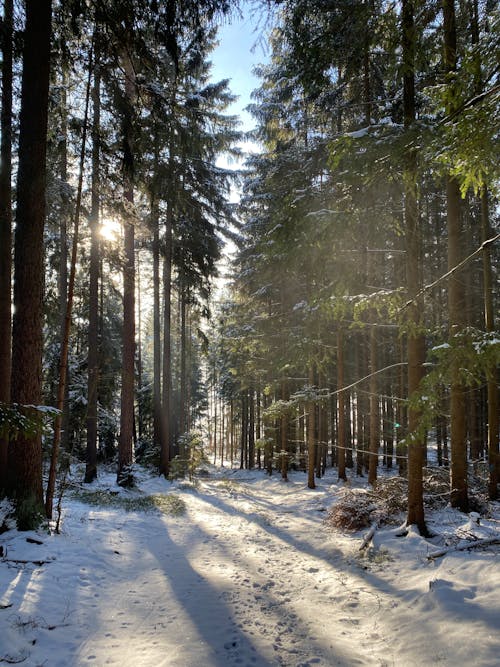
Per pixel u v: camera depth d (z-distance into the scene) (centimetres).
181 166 1589
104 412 2050
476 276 1473
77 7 710
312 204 634
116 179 923
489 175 478
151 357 4228
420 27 592
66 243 1572
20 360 736
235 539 848
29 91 762
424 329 663
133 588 569
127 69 1262
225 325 2328
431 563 592
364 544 726
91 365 1529
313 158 974
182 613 494
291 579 618
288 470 2348
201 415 4128
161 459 1842
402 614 471
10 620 425
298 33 641
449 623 422
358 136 521
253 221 1767
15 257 752
